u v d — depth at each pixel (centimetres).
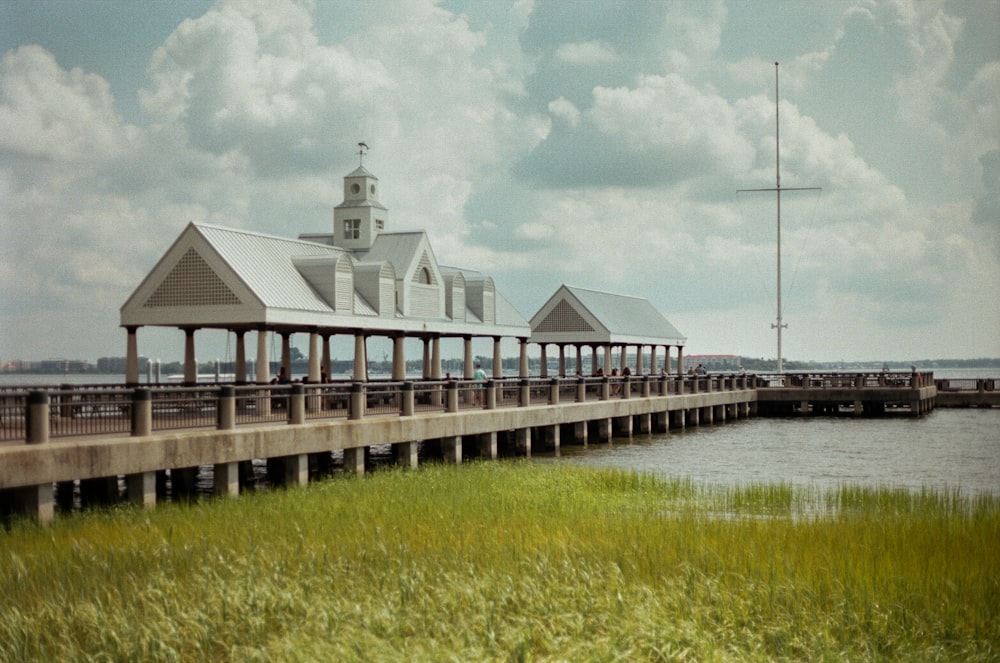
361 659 1438
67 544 2002
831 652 1472
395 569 1845
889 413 7712
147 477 2514
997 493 3494
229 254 3806
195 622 1537
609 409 5291
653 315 8306
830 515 2678
